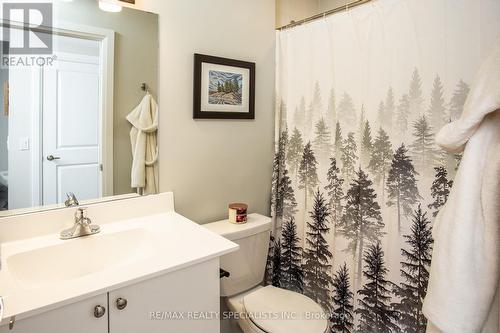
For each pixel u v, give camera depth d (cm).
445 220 97
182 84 157
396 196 134
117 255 125
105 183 137
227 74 172
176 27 152
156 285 98
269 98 194
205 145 168
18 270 103
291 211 185
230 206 172
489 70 88
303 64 171
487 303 90
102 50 131
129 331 95
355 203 150
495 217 88
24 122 116
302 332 129
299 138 177
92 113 131
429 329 104
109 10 132
